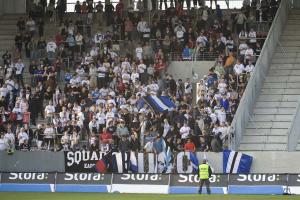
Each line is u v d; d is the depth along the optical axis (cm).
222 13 18025
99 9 18075
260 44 16412
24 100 14912
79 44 16725
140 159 13562
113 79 15412
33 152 14025
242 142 14100
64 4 17912
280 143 14000
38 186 13575
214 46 16250
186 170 13425
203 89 14712
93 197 11975
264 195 12538
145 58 16212
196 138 13738
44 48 16750
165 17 17162
